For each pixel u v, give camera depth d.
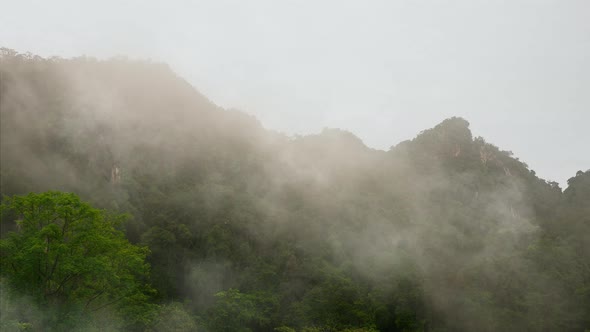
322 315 53.41
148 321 34.00
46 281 26.12
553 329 52.69
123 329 33.28
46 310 25.56
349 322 52.25
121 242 30.28
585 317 53.19
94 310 28.48
